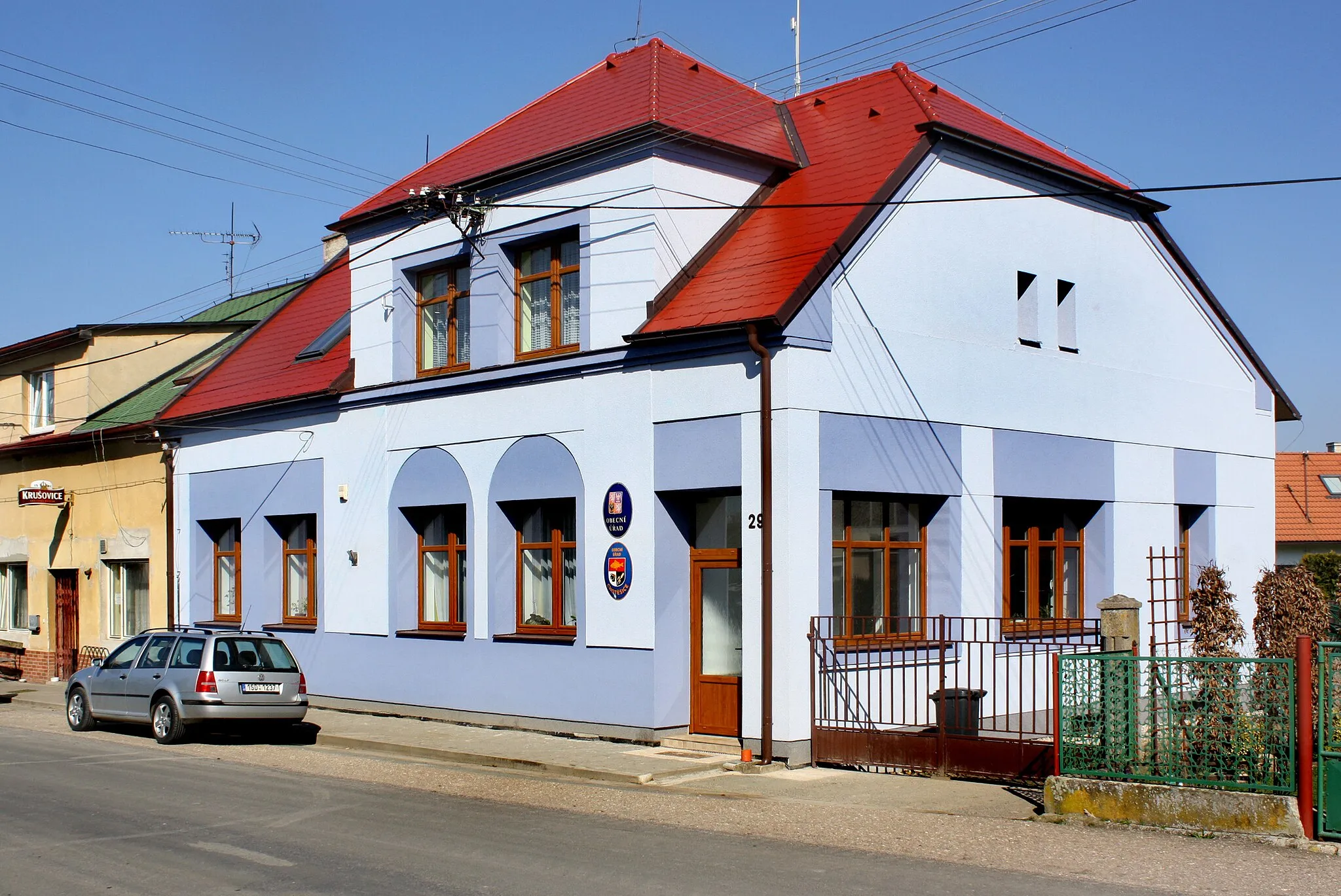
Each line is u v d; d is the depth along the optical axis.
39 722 21.09
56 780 13.78
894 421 15.73
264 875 8.93
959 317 16.92
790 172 18.17
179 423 24.77
